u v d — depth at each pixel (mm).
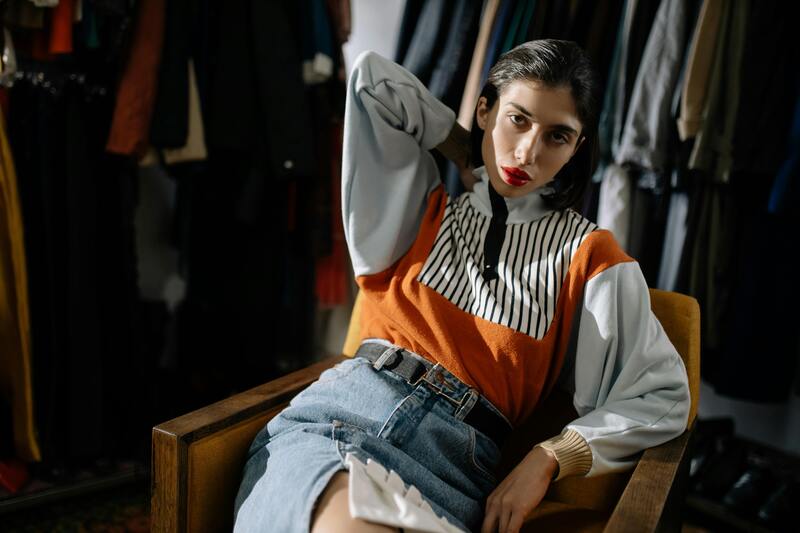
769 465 1683
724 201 1641
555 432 1049
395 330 989
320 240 1959
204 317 2035
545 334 923
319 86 1896
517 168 916
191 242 1950
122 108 1568
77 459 1608
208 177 1879
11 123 1495
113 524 1486
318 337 2314
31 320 1536
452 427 879
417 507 723
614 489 984
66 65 1630
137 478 1620
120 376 1679
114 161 1632
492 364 920
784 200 1537
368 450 824
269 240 1930
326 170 1946
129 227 1652
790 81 1536
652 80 1542
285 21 1764
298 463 793
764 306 1647
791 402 1873
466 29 1699
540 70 877
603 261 912
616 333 896
